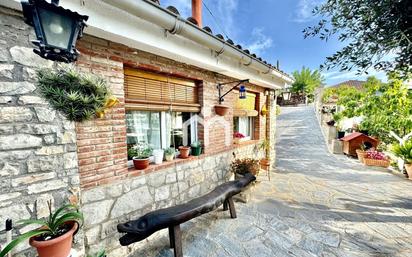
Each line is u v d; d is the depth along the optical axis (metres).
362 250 2.39
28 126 1.62
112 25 1.88
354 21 1.53
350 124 10.27
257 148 5.66
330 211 3.38
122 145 2.35
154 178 2.71
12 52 1.54
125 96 2.48
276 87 5.64
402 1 1.25
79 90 1.43
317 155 8.15
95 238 2.12
